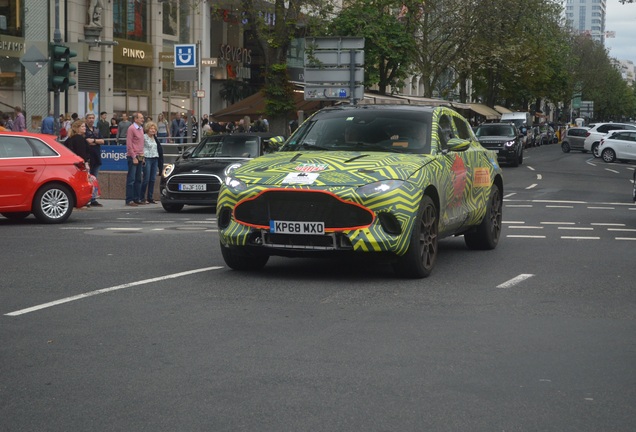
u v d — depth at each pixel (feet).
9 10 105.29
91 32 118.83
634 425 16.28
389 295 29.30
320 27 103.60
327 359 20.75
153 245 42.78
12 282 31.42
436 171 33.78
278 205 31.09
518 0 187.73
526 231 51.31
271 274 33.53
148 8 134.72
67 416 16.60
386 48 139.33
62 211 56.13
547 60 258.37
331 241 30.71
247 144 68.59
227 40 158.81
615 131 173.37
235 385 18.60
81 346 21.89
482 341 22.72
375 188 30.68
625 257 39.83
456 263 37.37
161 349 21.62
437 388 18.47
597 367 20.27
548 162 168.66
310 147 35.06
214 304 27.43
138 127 72.84
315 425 16.10
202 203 64.39
